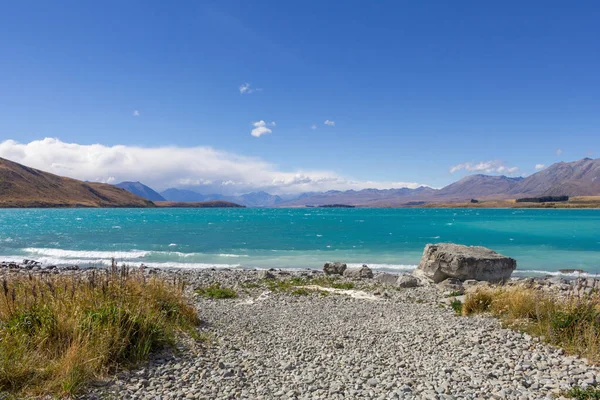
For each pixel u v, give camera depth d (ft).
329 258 119.24
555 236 185.57
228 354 30.50
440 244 87.04
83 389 21.59
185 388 23.32
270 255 125.18
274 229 232.94
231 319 43.86
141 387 22.97
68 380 21.43
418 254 126.52
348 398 23.03
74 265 101.09
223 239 171.83
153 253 127.34
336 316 47.42
